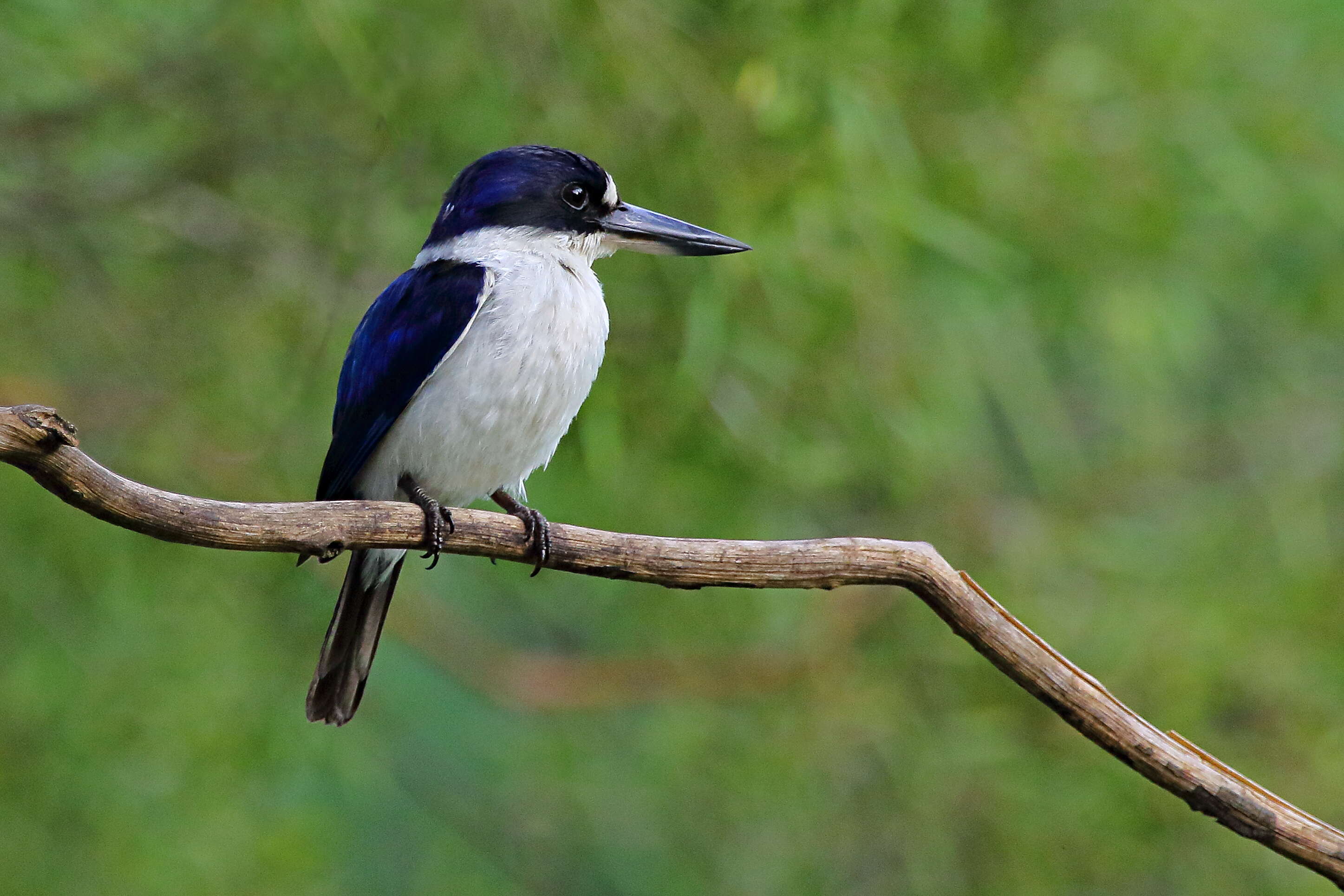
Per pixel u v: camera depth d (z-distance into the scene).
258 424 11.18
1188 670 11.66
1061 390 13.30
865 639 12.75
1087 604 12.24
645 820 13.50
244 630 11.93
